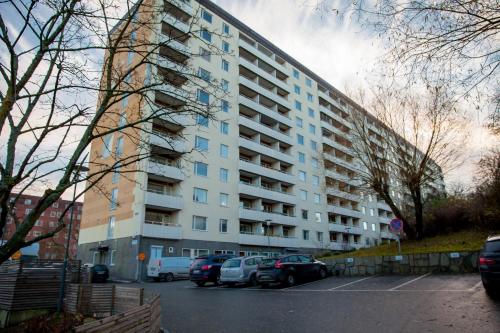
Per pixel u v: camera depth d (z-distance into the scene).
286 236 42.41
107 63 6.16
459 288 10.00
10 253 3.83
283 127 47.34
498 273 8.20
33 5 4.31
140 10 6.33
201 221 32.31
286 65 50.88
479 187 18.39
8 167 4.13
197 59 36.12
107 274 25.12
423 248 17.12
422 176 19.98
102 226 32.56
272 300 10.87
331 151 53.59
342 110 23.50
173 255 29.27
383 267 15.99
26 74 4.36
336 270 17.75
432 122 18.31
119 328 4.28
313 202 46.97
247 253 35.84
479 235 17.11
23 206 54.06
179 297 13.12
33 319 9.73
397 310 7.74
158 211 30.89
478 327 5.88
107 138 32.56
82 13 5.02
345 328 6.53
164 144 26.94
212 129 35.75
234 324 7.55
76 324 9.06
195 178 32.66
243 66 42.03
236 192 36.50
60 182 4.49
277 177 42.03
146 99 6.21
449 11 4.94
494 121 5.96
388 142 20.48
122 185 30.92
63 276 10.84
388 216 64.31
